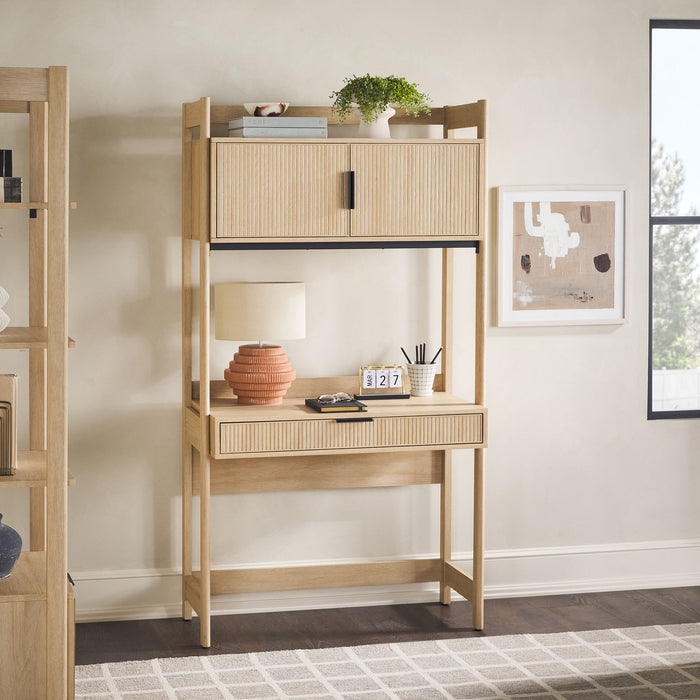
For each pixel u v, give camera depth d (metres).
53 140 3.03
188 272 4.04
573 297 4.47
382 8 4.22
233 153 3.66
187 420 4.04
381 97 3.81
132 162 4.04
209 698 3.38
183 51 4.05
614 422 4.58
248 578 4.17
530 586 4.50
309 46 4.16
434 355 4.38
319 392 4.22
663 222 4.61
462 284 4.38
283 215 3.72
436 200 3.86
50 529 3.11
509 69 4.35
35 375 3.66
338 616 4.20
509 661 3.71
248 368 3.94
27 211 3.92
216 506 4.20
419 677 3.56
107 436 4.09
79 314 4.03
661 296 4.66
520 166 4.39
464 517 4.45
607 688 3.48
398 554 4.39
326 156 3.74
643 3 4.46
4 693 3.11
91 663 3.66
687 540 4.68
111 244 4.04
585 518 4.58
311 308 4.24
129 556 4.14
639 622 4.14
